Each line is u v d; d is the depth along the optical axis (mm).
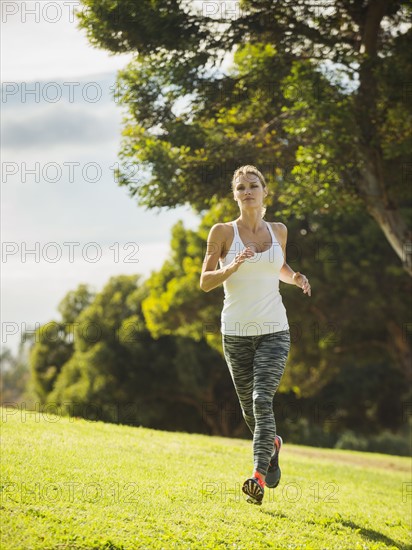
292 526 8086
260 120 20141
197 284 34688
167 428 48625
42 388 55594
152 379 47188
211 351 45781
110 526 6996
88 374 47719
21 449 9391
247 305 7492
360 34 19578
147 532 7016
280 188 19703
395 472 16703
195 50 18578
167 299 35469
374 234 32062
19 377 103500
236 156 19312
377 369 43781
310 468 14273
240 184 7770
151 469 9703
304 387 34594
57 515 7016
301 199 18828
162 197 19469
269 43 19328
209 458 12000
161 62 19062
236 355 7633
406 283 32281
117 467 9383
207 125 19953
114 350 47938
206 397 46406
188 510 7879
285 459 15250
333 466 15398
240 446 15516
